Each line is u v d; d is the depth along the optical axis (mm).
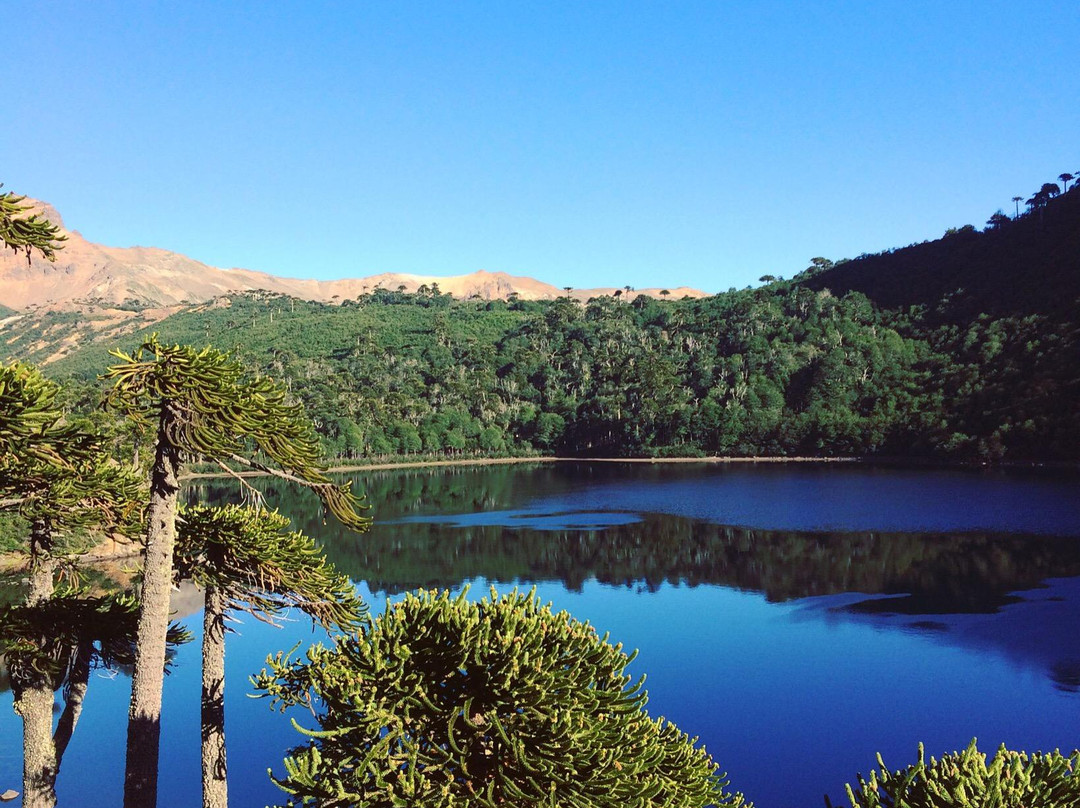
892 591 44969
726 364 149125
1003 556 52406
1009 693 29078
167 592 12852
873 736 25938
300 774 11008
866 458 123062
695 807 11859
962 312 139875
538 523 72938
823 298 162375
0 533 32562
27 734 14805
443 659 11914
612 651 12867
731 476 111125
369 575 51969
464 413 152125
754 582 48594
